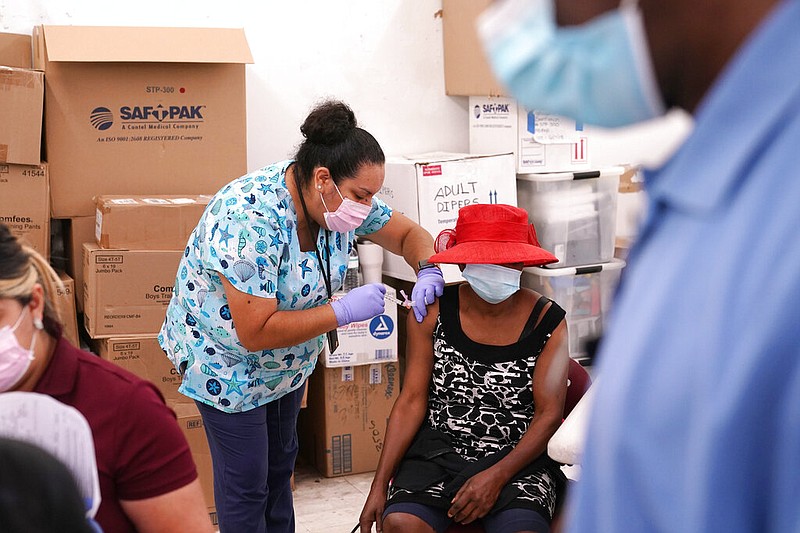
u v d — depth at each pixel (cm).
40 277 139
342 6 396
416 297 252
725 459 62
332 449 372
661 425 66
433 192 360
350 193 231
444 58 416
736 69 64
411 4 408
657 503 66
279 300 241
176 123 338
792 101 62
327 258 250
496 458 236
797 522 60
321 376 368
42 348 135
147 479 138
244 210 227
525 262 234
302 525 333
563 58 69
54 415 112
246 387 241
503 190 372
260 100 389
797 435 59
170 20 371
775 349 60
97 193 333
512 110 377
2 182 315
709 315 63
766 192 63
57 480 85
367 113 409
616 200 392
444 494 231
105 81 328
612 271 388
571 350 382
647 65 66
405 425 248
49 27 325
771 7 63
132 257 313
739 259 62
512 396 243
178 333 246
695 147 67
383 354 366
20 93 310
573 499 79
